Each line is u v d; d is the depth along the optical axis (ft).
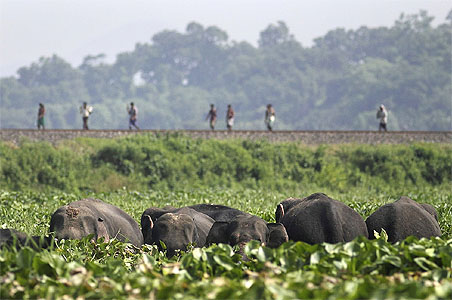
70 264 104.53
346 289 88.02
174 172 407.85
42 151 402.31
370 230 147.33
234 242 125.59
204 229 167.53
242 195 309.01
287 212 152.87
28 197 273.13
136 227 177.17
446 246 113.50
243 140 458.09
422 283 98.78
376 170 439.22
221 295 87.92
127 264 127.13
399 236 142.92
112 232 158.71
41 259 102.73
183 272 104.73
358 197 301.63
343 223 139.95
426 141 488.85
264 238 128.57
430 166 445.37
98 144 428.56
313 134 480.23
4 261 104.12
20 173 382.22
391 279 99.04
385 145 473.67
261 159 440.04
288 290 88.53
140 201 271.08
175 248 142.00
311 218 139.23
